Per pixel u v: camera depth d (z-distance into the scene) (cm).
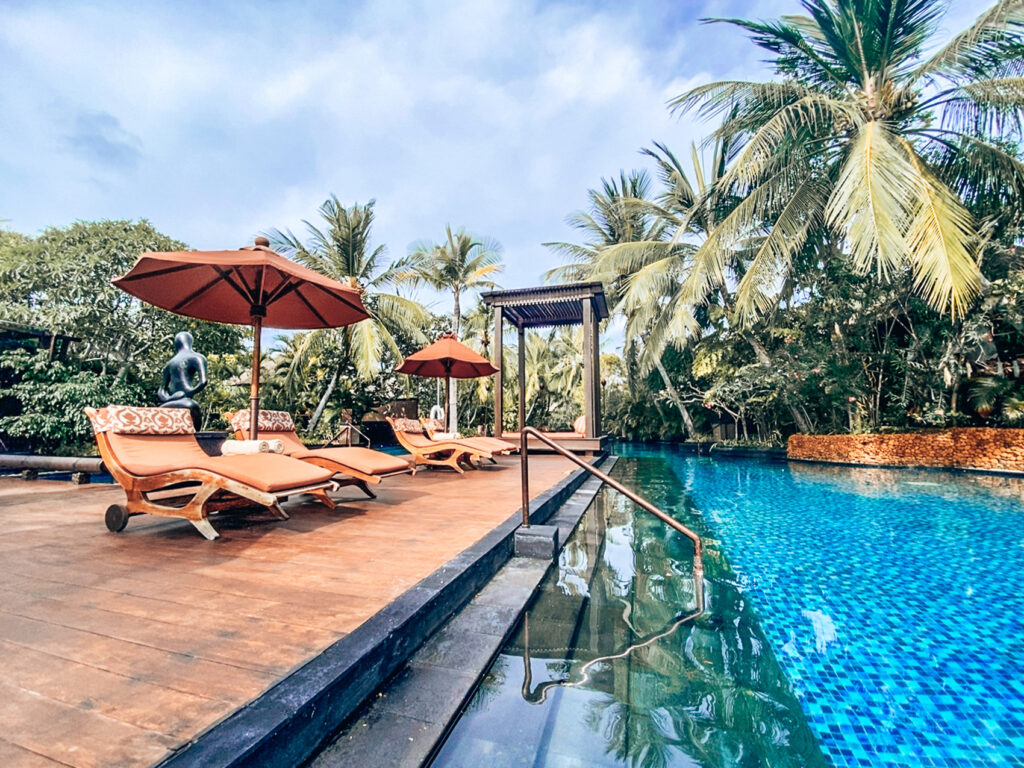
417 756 127
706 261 1019
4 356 918
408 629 180
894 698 192
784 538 447
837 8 885
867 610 281
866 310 989
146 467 309
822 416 1245
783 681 191
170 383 535
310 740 125
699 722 161
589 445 993
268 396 1688
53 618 177
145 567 239
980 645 239
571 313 1177
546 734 147
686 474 929
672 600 271
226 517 362
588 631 226
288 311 493
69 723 115
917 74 852
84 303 1134
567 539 387
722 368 1422
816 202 921
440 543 286
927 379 976
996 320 877
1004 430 823
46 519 355
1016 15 710
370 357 1435
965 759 158
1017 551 404
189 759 101
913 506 591
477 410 2072
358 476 394
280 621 175
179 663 144
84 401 929
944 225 682
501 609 232
